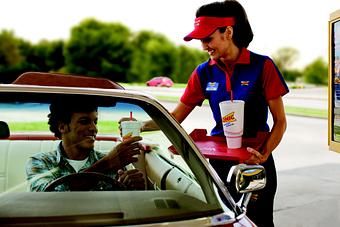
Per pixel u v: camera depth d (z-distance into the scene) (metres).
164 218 1.67
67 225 1.58
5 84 1.89
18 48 40.09
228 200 1.85
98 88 2.02
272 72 2.69
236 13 2.64
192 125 13.11
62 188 1.88
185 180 1.94
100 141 2.08
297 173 7.10
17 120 1.98
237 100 2.67
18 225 1.56
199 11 2.66
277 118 2.68
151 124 2.05
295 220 4.82
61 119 1.99
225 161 2.74
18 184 2.01
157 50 42.41
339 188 6.17
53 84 1.98
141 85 36.50
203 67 2.89
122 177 1.96
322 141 10.55
